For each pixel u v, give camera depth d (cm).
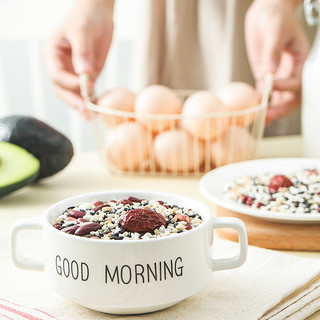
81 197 50
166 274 40
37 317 41
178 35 113
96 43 95
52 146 79
